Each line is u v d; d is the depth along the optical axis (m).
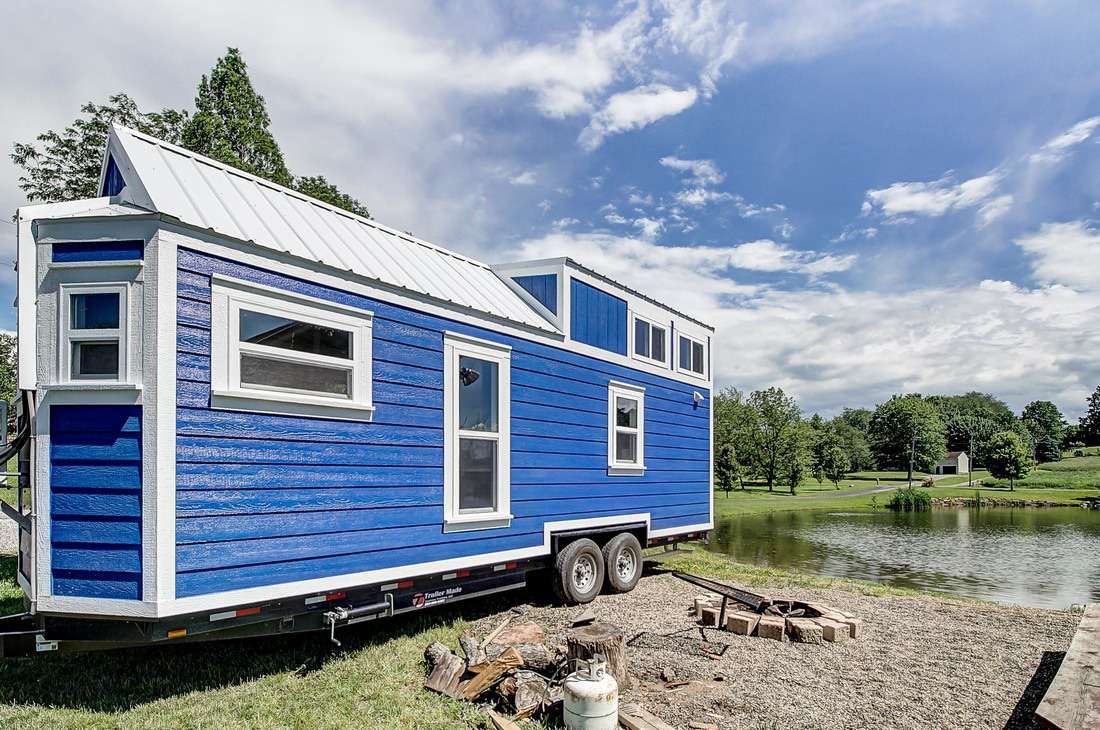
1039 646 6.41
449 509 6.08
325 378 5.07
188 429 4.17
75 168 13.38
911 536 25.36
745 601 6.57
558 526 7.57
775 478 51.59
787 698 4.82
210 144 13.44
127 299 4.11
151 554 3.96
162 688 4.68
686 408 10.82
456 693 4.68
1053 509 44.38
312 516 4.87
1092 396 105.00
